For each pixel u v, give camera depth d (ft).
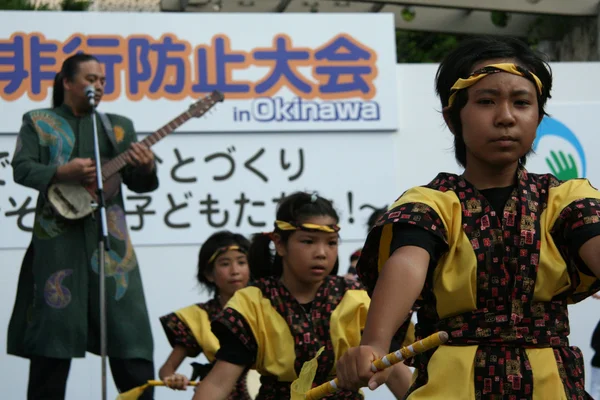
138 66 30.17
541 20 42.04
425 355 9.46
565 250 9.25
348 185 30.55
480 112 9.26
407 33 51.55
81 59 24.70
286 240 17.29
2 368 27.86
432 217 9.07
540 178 9.62
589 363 29.40
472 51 9.78
